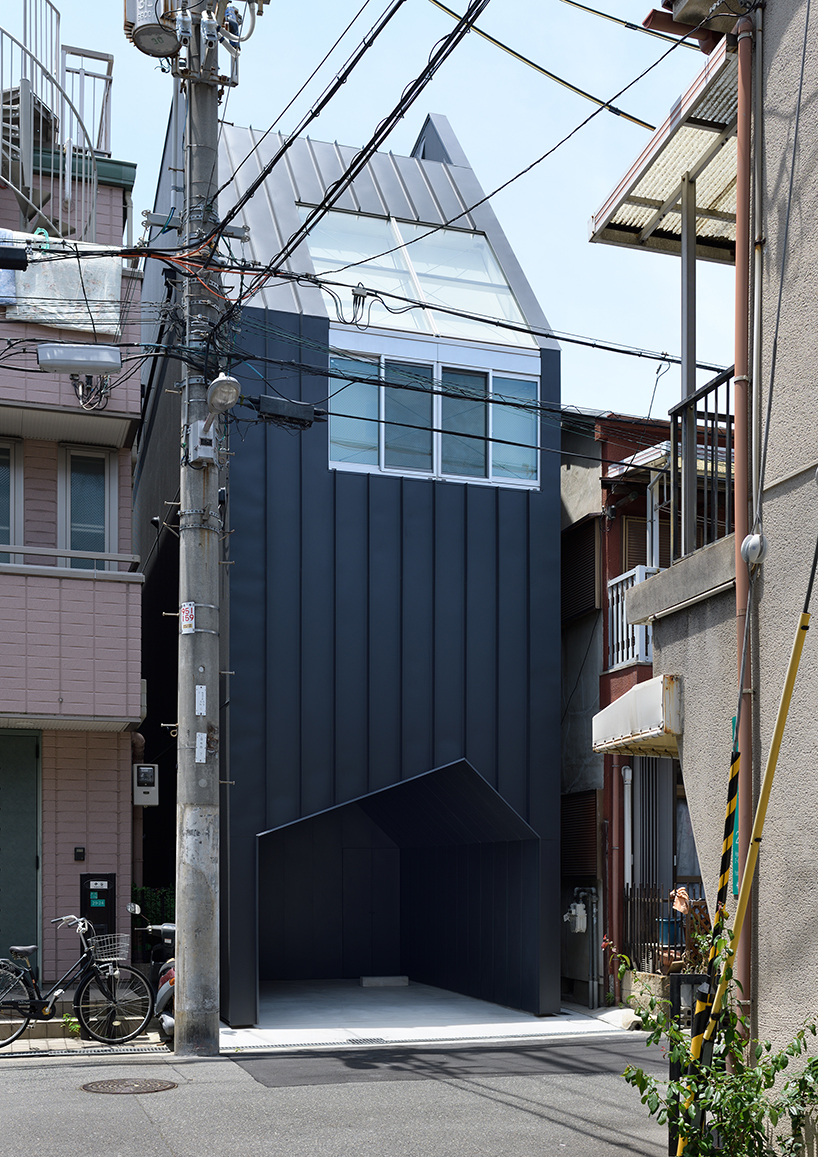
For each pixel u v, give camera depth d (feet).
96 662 41.42
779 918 18.17
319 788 44.50
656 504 48.47
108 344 39.34
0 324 41.57
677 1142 17.69
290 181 53.93
